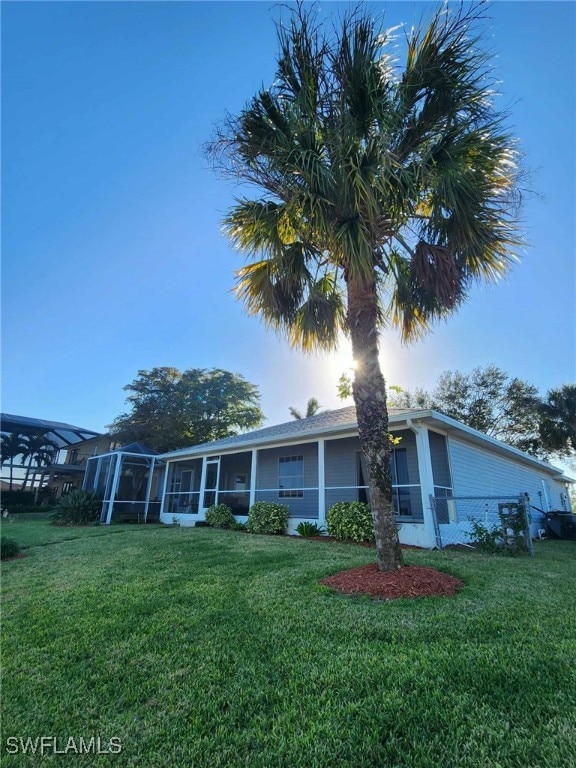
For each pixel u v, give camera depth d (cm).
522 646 275
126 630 340
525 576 492
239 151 484
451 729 192
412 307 587
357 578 444
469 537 793
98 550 780
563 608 359
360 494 1116
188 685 246
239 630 325
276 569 541
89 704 235
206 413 2747
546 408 2167
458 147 439
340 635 303
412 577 429
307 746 188
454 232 470
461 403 2620
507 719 198
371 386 476
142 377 2725
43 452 2791
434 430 930
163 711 223
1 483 2738
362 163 427
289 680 244
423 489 806
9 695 248
